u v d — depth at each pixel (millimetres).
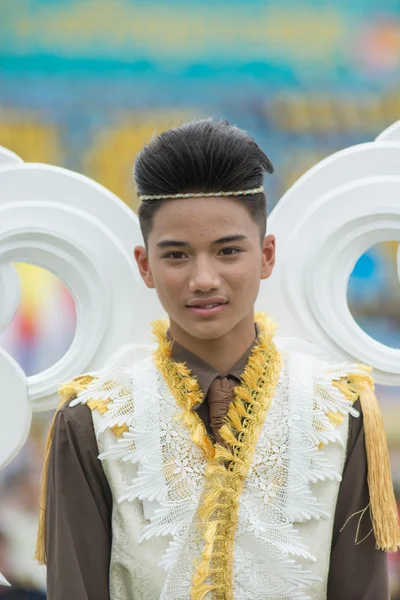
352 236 5137
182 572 4008
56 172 5207
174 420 4141
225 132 4043
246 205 4020
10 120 10156
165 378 4219
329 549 4109
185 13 10523
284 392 4203
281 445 4098
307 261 5156
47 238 5086
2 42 10250
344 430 4160
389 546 4059
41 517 4379
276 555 3990
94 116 10289
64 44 10352
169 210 3959
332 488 4125
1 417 5125
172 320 4250
